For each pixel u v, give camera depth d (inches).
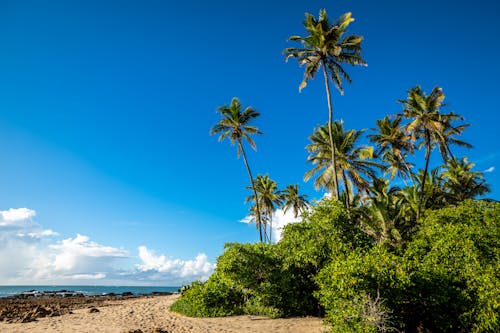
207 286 685.3
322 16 957.8
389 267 393.1
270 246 654.5
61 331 514.9
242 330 497.4
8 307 952.3
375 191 1309.1
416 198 1233.4
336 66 958.4
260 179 1630.2
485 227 475.8
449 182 1332.4
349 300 390.0
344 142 1087.0
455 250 423.2
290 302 594.6
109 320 639.1
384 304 391.2
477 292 373.4
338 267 414.9
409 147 1259.8
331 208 580.1
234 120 1247.5
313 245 542.9
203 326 540.4
